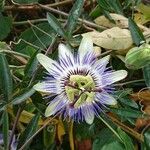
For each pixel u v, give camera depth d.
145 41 0.21
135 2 0.23
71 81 0.19
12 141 0.20
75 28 0.24
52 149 0.21
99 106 0.19
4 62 0.20
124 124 0.21
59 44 0.20
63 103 0.19
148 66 0.21
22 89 0.20
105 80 0.19
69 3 0.25
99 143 0.20
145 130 0.20
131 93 0.22
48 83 0.19
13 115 0.21
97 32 0.22
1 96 0.21
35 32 0.23
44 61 0.19
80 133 0.21
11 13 0.25
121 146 0.20
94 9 0.24
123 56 0.22
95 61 0.19
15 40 0.24
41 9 0.25
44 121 0.21
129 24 0.21
